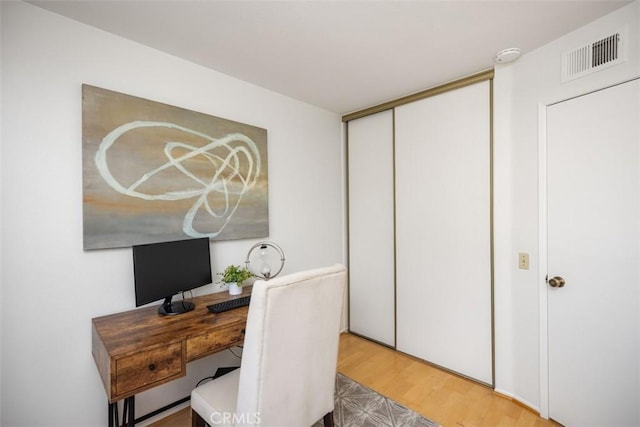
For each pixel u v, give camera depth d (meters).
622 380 1.46
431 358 2.46
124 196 1.63
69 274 1.49
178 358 1.32
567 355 1.68
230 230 2.13
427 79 2.24
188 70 1.94
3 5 1.32
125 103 1.63
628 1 1.40
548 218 1.76
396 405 1.93
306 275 1.16
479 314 2.18
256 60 1.95
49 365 1.44
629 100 1.42
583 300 1.60
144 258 1.48
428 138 2.45
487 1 1.39
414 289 2.57
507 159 1.98
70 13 1.45
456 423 1.76
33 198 1.39
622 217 1.45
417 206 2.54
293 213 2.66
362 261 3.01
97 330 1.39
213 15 1.48
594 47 1.54
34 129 1.39
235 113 2.20
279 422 1.15
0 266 1.32
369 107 2.87
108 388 1.16
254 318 1.04
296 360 1.17
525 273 1.88
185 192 1.88
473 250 2.20
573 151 1.64
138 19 1.51
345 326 3.16
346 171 3.15
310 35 1.67
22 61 1.37
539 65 1.79
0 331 1.32
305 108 2.75
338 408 1.90
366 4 1.41
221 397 1.31
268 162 2.44
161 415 1.82
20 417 1.37
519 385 1.93
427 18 1.52
